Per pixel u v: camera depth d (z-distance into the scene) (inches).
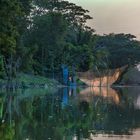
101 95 2491.4
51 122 982.4
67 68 4739.2
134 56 6466.5
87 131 828.6
